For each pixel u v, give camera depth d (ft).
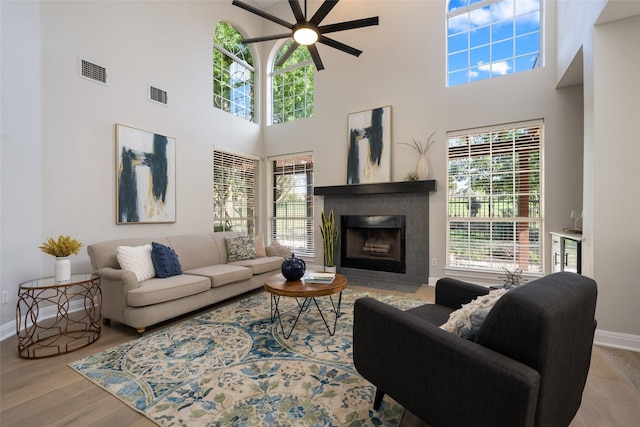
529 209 12.16
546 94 11.66
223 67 16.81
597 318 7.62
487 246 12.92
